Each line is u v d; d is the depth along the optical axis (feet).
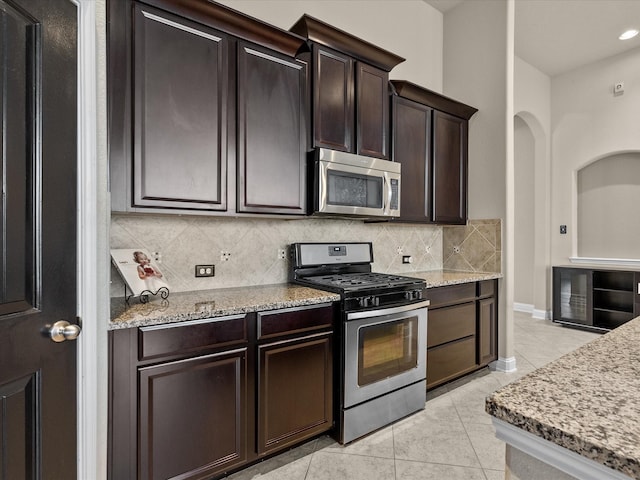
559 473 1.77
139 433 4.52
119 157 4.98
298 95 6.90
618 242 14.64
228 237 7.13
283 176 6.68
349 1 9.36
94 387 4.13
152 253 6.26
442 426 7.11
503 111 10.20
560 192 15.92
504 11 10.21
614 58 14.38
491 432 6.88
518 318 16.25
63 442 3.74
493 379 9.52
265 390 5.58
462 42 11.31
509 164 10.13
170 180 5.42
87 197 4.09
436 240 11.55
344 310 6.38
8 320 3.15
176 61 5.49
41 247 3.49
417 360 7.60
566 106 15.76
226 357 5.19
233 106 6.10
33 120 3.41
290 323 5.84
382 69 8.36
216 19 5.84
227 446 5.23
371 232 9.73
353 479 5.52
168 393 4.72
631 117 13.93
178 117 5.50
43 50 3.51
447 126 10.14
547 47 13.83
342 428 6.40
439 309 8.44
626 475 1.42
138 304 5.45
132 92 5.08
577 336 13.43
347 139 7.64
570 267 14.71
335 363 6.49
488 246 10.50
